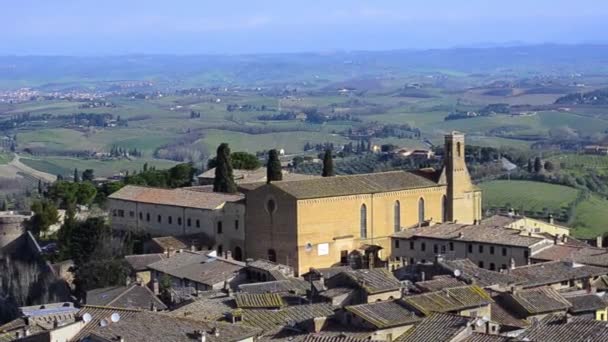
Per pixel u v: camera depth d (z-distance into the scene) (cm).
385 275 15512
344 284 15312
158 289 19325
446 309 13138
